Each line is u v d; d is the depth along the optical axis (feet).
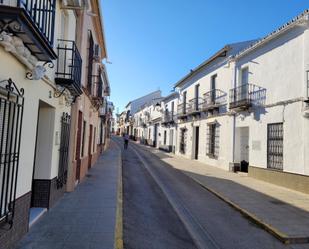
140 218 23.49
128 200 29.27
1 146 12.85
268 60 42.57
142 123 162.81
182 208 27.63
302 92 35.09
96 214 22.26
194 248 18.13
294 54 36.88
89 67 41.37
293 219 24.25
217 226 22.76
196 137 76.84
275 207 28.09
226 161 54.95
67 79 22.30
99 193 29.96
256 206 28.27
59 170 25.50
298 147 35.47
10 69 13.60
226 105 55.88
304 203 29.81
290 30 37.65
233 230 21.98
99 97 53.11
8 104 13.41
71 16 27.04
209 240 19.69
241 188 37.37
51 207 23.38
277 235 20.63
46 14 16.74
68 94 25.40
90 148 50.08
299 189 34.99
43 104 21.02
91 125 51.06
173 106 100.37
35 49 14.46
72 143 30.37
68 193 29.48
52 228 18.74
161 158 77.66
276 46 40.78
